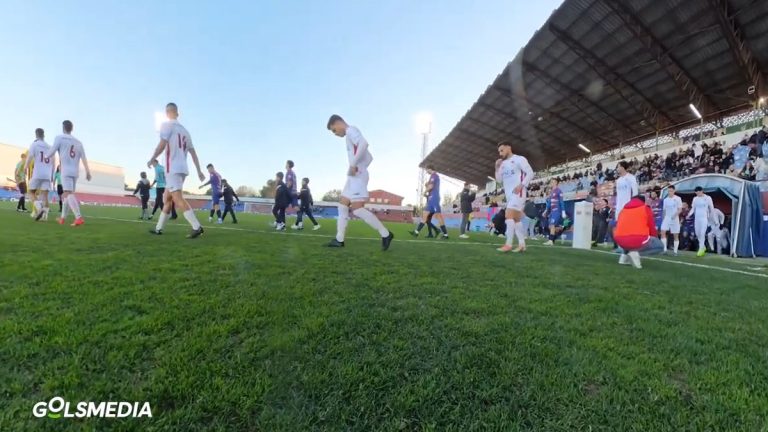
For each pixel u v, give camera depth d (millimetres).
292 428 957
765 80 14102
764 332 1906
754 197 8625
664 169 16531
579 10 12070
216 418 988
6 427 900
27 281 2162
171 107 5062
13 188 33469
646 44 12766
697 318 2135
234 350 1367
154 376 1151
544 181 25172
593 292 2691
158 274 2500
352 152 4582
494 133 25297
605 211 10375
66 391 1059
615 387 1233
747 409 1135
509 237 5637
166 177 4992
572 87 17203
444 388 1183
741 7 10688
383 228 4672
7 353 1251
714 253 9547
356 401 1092
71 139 6156
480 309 2059
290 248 4379
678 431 1016
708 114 17531
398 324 1742
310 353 1373
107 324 1535
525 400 1137
